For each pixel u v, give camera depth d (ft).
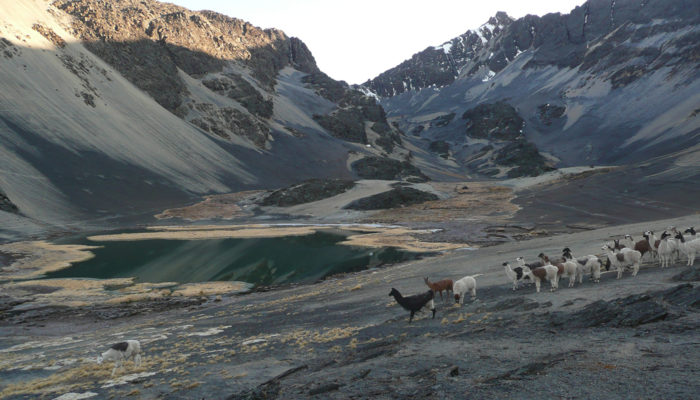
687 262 64.59
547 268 62.08
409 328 54.65
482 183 611.06
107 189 444.14
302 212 435.12
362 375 35.37
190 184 540.93
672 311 37.81
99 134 529.45
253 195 519.60
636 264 61.36
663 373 26.53
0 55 525.75
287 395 33.32
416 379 32.24
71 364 61.31
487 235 254.68
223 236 284.41
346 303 87.97
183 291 145.38
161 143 602.44
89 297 138.21
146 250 231.71
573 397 25.27
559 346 35.73
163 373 49.88
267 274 171.94
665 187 359.66
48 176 415.23
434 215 379.35
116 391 44.37
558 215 318.65
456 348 40.37
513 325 45.34
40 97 516.73
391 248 224.74
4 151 408.87
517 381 28.81
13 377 57.47
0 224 295.69
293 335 62.75
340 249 227.40
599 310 41.50
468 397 27.22
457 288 66.18
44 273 178.29
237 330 77.36
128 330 92.22
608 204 336.70
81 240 268.82
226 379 43.98
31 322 110.11
